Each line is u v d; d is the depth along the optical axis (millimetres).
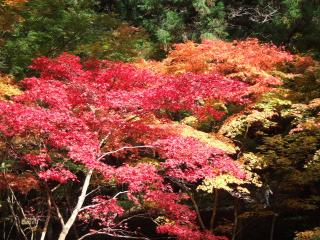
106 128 8953
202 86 8625
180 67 12734
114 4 24078
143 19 22609
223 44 13445
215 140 10805
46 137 8930
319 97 13258
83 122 8469
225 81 8773
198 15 21281
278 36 19328
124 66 9680
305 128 10711
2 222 15781
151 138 9555
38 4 15836
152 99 8586
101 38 16516
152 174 8445
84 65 11148
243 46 13688
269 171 14164
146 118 9617
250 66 11836
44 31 16078
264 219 14773
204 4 20328
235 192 12844
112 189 15977
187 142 8859
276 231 14578
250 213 12859
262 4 21312
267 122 12352
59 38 16000
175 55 13586
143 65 13461
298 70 14094
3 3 14266
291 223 14539
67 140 8039
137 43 19438
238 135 14906
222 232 13602
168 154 8617
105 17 17625
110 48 15977
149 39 21422
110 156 13000
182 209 9383
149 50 20219
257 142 15422
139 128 9391
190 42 13648
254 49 13102
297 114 11586
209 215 15258
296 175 11641
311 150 11938
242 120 12148
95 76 9672
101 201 8859
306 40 18281
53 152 9969
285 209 14398
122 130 9352
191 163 8617
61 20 15977
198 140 9539
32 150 9664
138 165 8648
